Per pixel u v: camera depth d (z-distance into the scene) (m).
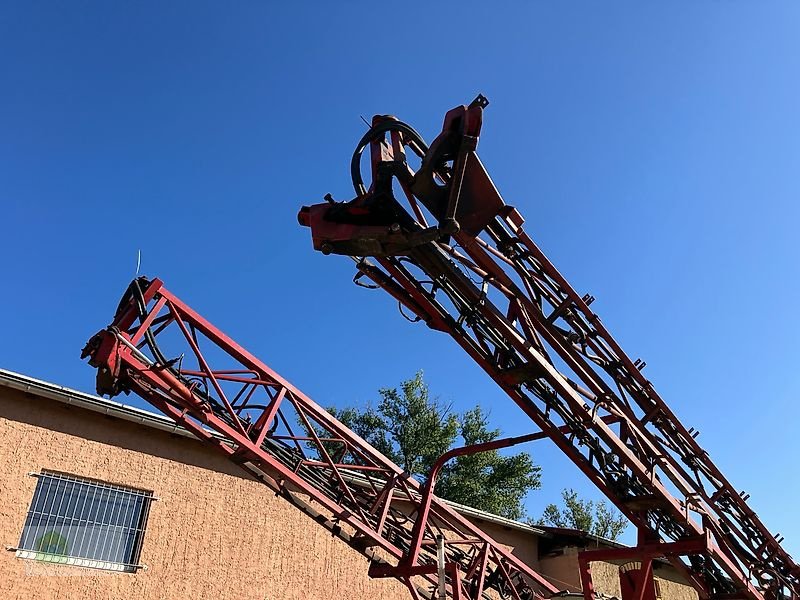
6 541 9.86
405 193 5.46
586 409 7.25
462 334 6.73
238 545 12.46
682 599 21.59
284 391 8.40
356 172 5.46
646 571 9.16
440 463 9.48
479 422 35.91
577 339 7.06
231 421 8.30
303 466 8.91
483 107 5.05
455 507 15.80
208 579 11.84
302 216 5.79
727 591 10.67
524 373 6.87
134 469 11.64
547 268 6.54
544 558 18.52
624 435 8.11
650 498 8.44
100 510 11.11
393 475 9.46
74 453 11.02
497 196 5.51
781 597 11.27
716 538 10.05
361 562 14.26
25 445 10.54
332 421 8.95
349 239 5.48
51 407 11.05
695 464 9.32
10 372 10.52
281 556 13.00
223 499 12.61
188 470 12.35
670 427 8.66
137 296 7.27
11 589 9.73
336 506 8.71
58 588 10.19
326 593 13.41
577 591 17.34
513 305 6.62
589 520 42.38
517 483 34.56
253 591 12.34
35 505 10.40
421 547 9.76
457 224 5.19
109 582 10.73
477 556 10.73
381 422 34.72
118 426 11.75
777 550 11.09
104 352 6.95
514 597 10.89
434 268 6.03
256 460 8.32
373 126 5.54
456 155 5.12
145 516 11.57
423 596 9.96
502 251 6.32
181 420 7.82
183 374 7.68
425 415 34.97
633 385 7.95
